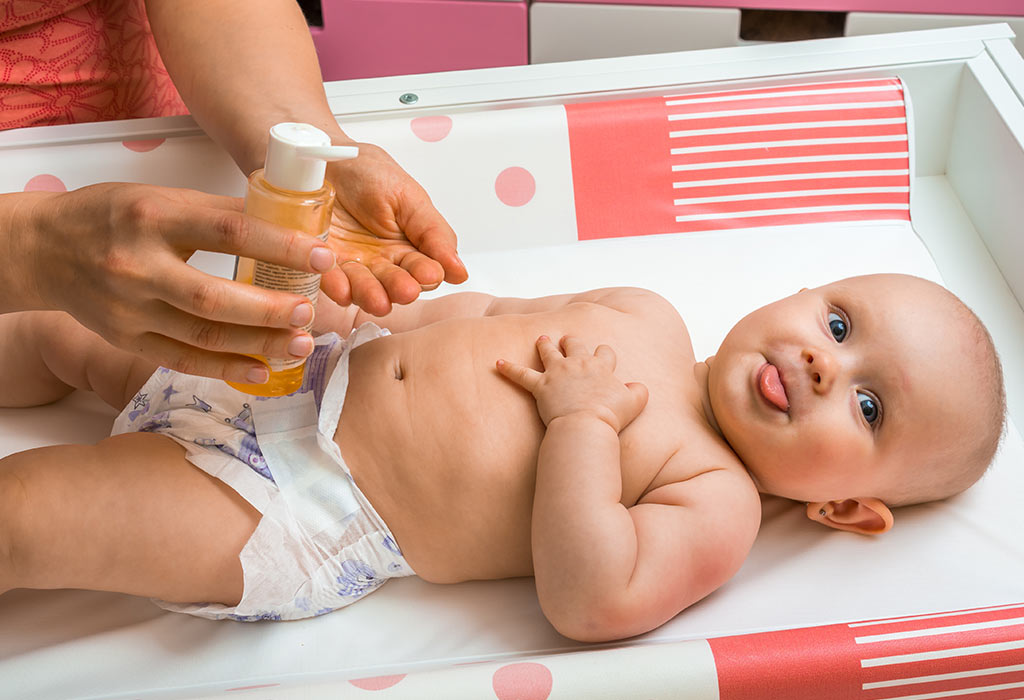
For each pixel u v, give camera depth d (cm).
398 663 98
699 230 147
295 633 102
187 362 78
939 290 113
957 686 89
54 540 92
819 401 104
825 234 146
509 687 85
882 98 146
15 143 133
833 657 87
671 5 180
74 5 127
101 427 120
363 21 185
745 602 102
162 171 136
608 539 92
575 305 117
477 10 182
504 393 105
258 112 112
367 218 103
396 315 123
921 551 107
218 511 97
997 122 141
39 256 76
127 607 104
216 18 120
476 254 147
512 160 144
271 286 77
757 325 111
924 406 104
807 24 191
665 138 145
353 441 103
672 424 107
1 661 97
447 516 103
